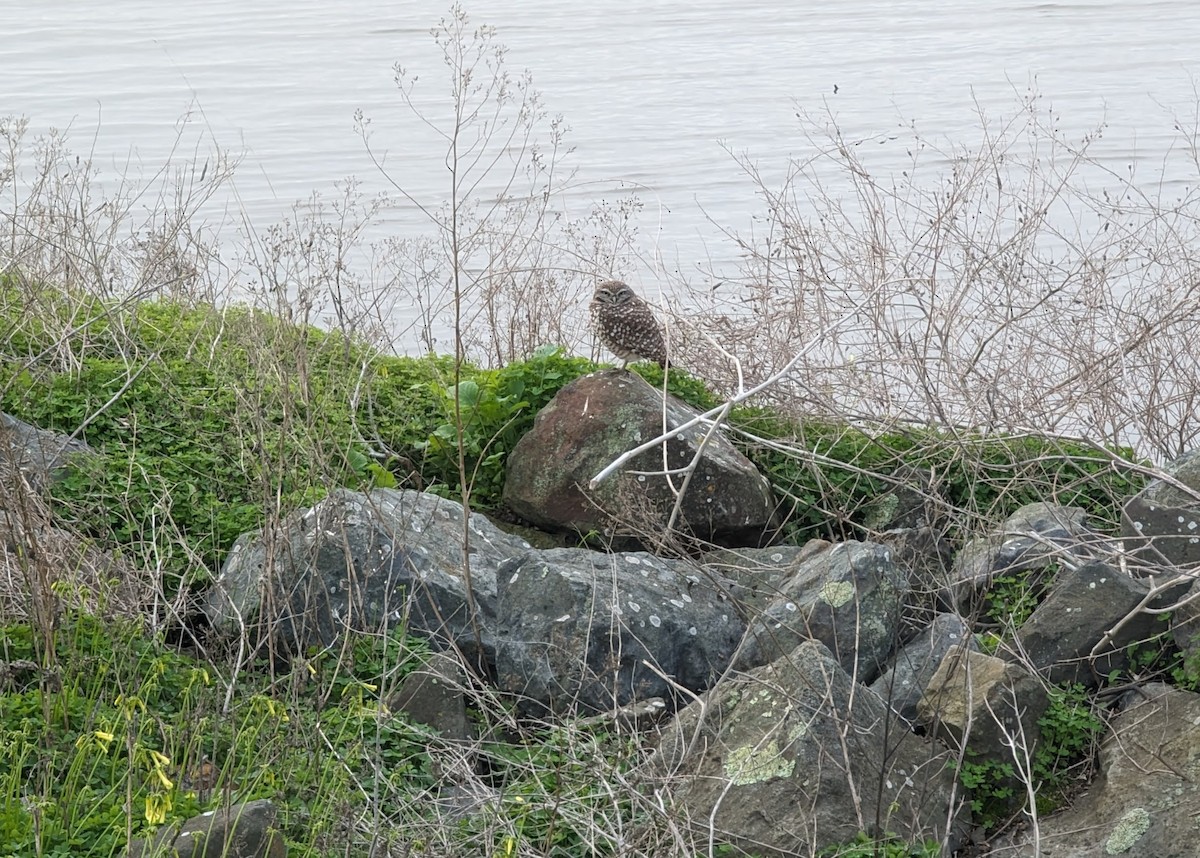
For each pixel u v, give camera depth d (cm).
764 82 4556
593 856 773
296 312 1387
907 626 1066
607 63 5272
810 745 841
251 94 4400
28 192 1873
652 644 995
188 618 1041
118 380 1309
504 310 1797
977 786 895
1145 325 1354
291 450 1187
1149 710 922
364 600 1010
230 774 776
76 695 872
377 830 762
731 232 2142
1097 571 1006
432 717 918
